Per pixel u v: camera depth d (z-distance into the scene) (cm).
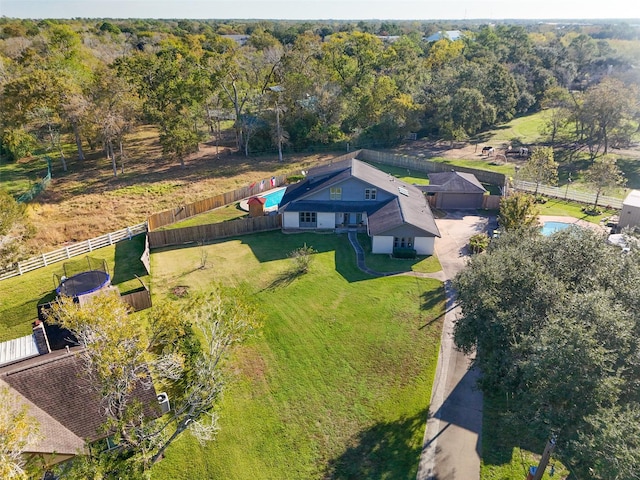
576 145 7225
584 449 1395
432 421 2267
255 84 8406
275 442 2177
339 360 2708
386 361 2694
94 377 1850
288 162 7162
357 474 2008
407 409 2348
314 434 2217
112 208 5303
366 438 2188
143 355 1744
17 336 2945
